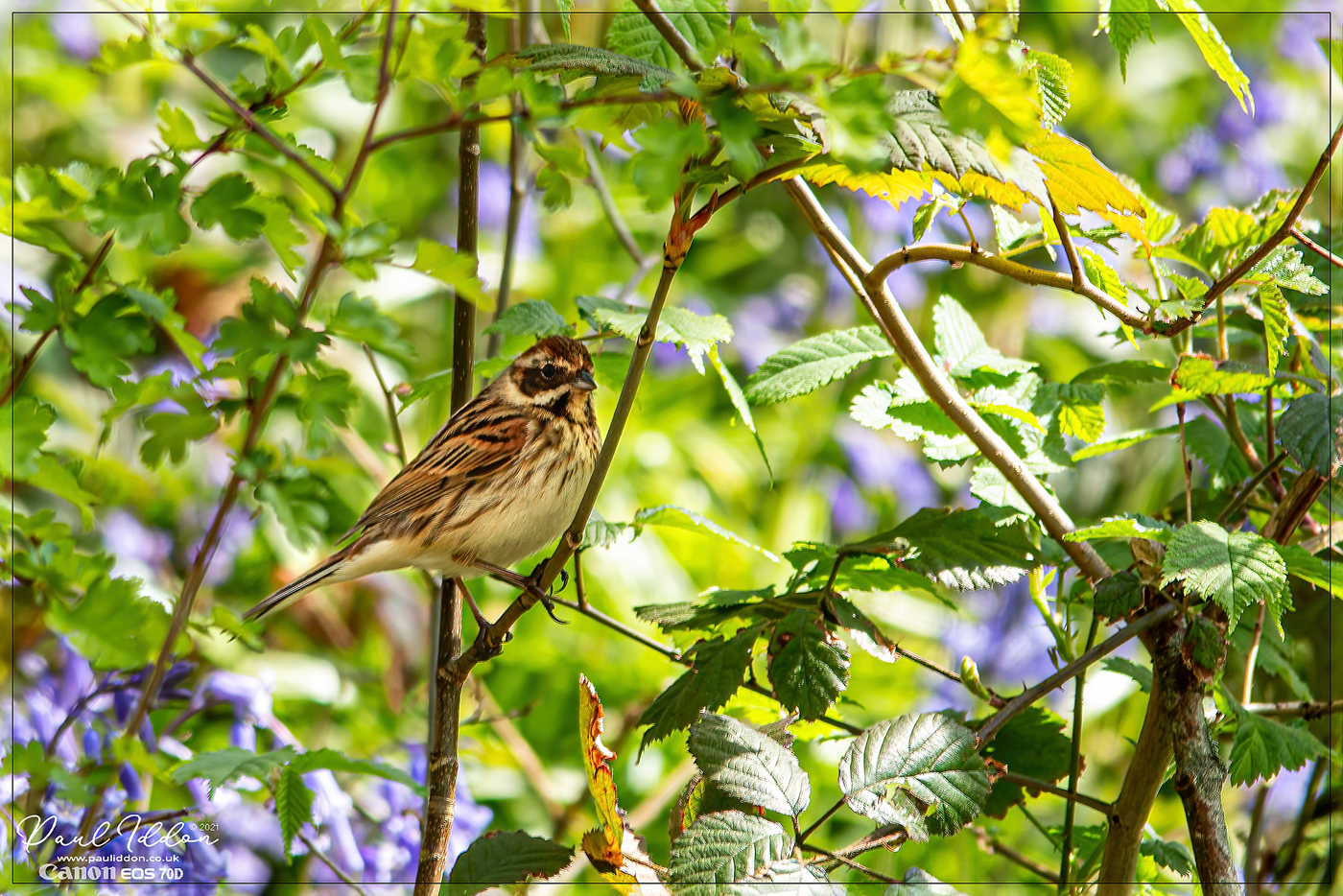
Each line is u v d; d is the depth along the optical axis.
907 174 5.36
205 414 4.47
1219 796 5.96
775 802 4.90
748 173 4.16
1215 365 6.57
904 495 14.95
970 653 11.77
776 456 14.94
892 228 14.95
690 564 13.81
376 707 11.44
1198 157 14.75
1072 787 6.94
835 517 14.74
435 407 13.72
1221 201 14.48
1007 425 7.14
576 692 12.42
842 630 7.54
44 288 9.25
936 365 7.40
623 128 5.50
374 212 14.02
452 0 4.77
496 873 5.90
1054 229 6.22
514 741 11.01
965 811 5.06
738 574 13.74
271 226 4.69
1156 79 15.76
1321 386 6.91
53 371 11.73
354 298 4.55
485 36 5.93
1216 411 7.44
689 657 6.33
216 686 7.62
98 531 10.28
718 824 4.71
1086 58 16.05
